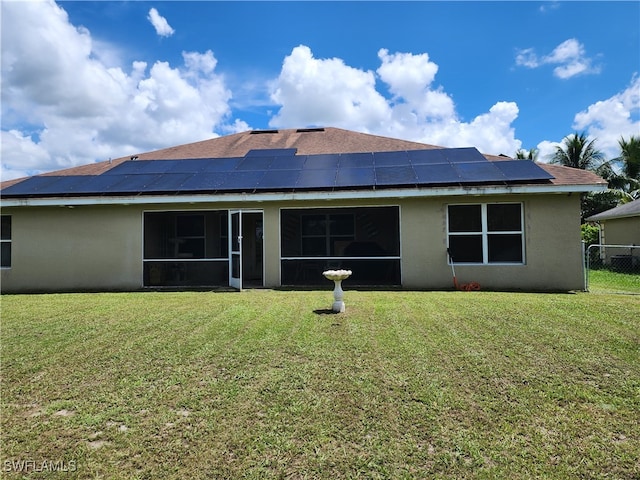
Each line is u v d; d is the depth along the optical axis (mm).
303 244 13406
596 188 8516
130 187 9875
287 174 10062
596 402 2988
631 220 16625
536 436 2531
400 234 9547
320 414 2822
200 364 3873
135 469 2240
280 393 3174
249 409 2918
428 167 9875
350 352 4129
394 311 6180
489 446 2420
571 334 4746
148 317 6059
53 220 10242
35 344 4613
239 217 9898
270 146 14164
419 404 2957
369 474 2172
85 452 2410
